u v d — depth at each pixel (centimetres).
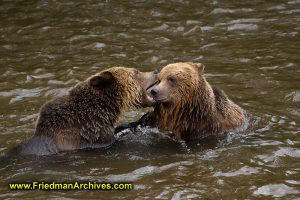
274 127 1432
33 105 1614
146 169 1209
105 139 1343
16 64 1983
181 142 1384
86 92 1348
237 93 1677
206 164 1230
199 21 2394
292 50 2033
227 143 1350
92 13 2536
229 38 2202
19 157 1260
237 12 2497
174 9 2566
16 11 2581
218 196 1080
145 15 2498
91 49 2125
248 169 1197
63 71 1898
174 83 1348
